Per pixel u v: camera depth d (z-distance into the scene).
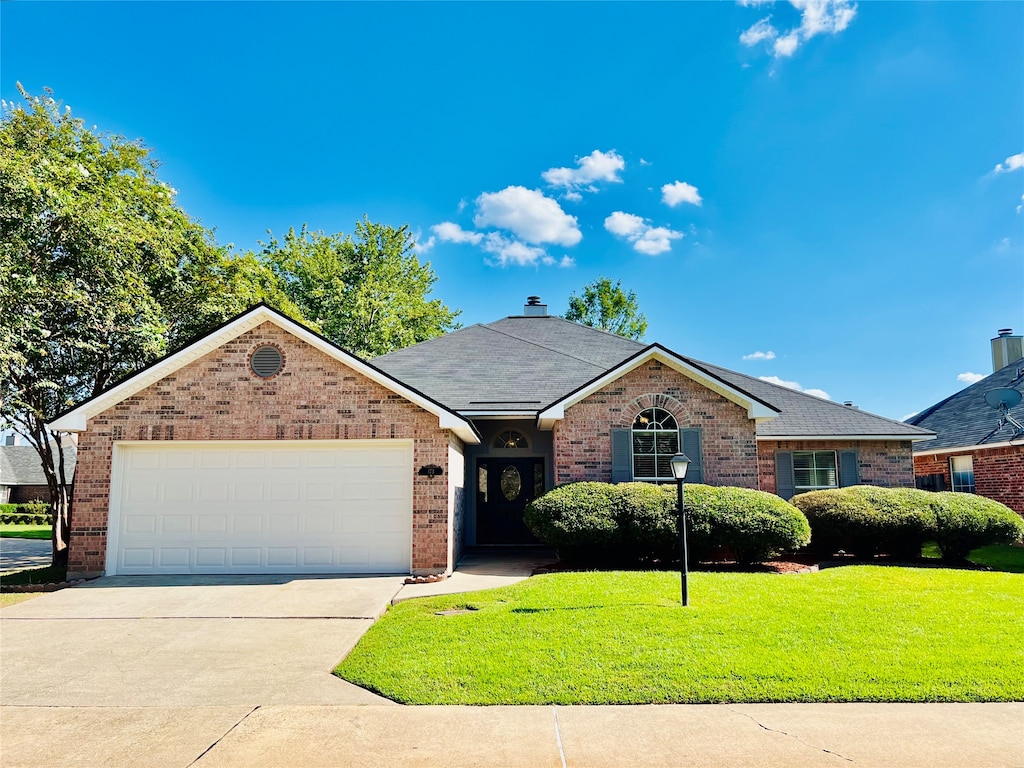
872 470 16.42
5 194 13.39
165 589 10.74
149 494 12.34
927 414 24.48
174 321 17.89
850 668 6.07
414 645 7.14
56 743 4.79
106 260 15.12
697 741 4.66
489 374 17.25
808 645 6.74
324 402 12.45
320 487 12.42
